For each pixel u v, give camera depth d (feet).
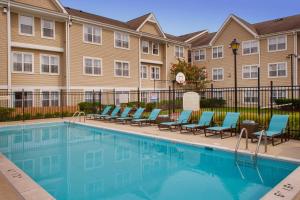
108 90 86.79
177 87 108.78
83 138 43.37
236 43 41.16
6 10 64.13
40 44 72.08
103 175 24.08
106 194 19.53
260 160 26.61
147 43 102.47
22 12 68.69
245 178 22.65
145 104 79.00
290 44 87.61
